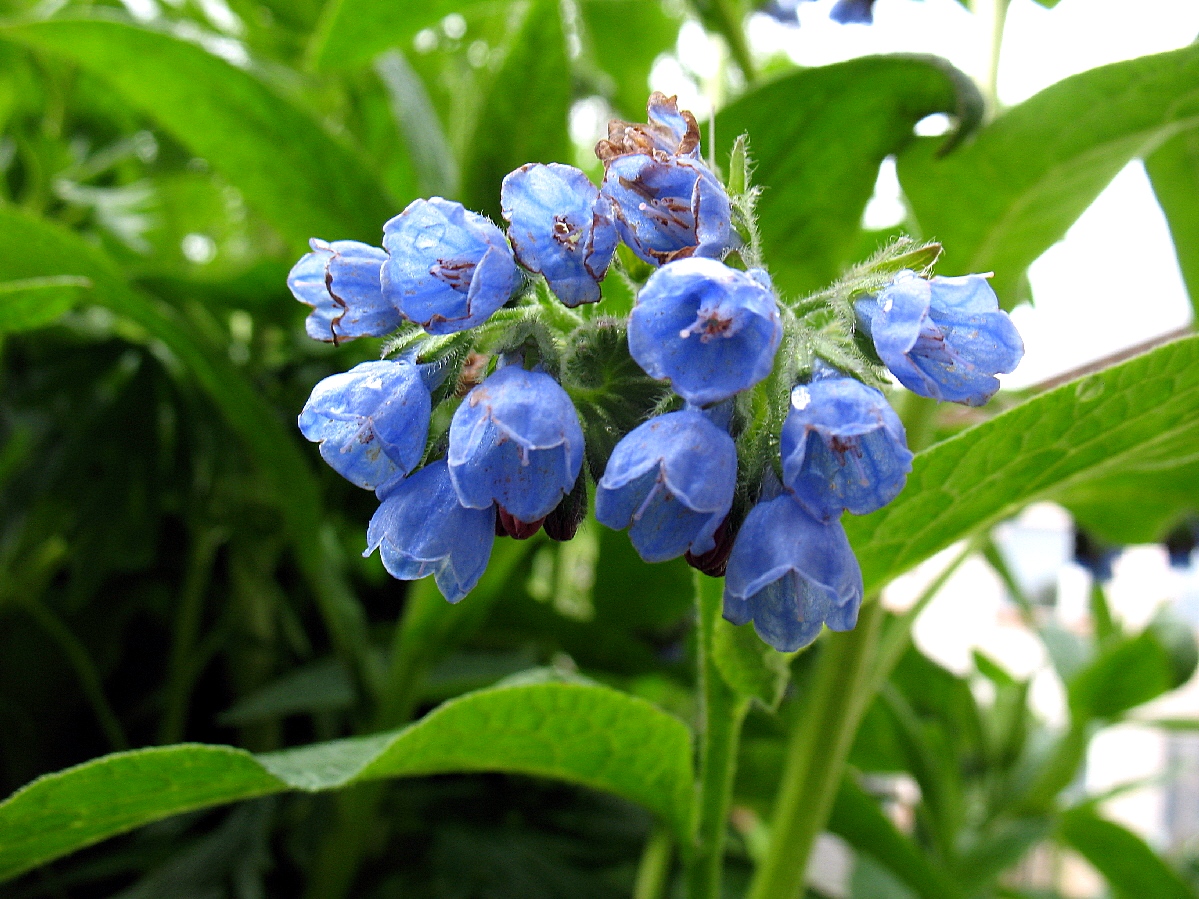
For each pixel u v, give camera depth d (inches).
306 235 8.7
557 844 9.2
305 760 5.7
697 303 3.9
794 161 7.2
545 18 7.8
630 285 4.7
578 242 4.1
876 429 3.9
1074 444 5.4
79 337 10.0
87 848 9.3
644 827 9.8
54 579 11.5
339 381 4.3
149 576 10.6
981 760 11.5
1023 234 7.2
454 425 4.0
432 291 4.2
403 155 12.2
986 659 13.3
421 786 9.6
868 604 6.9
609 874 9.2
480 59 14.4
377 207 8.5
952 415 9.7
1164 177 8.5
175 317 7.6
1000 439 5.3
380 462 4.5
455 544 4.2
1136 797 20.5
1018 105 6.5
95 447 9.5
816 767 7.0
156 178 13.0
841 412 3.9
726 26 9.3
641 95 14.7
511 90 8.0
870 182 7.3
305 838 9.0
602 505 4.0
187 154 13.0
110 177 14.0
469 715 5.4
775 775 8.5
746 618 4.1
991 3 7.8
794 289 7.8
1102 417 5.3
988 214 7.1
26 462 9.6
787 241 7.6
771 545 3.9
